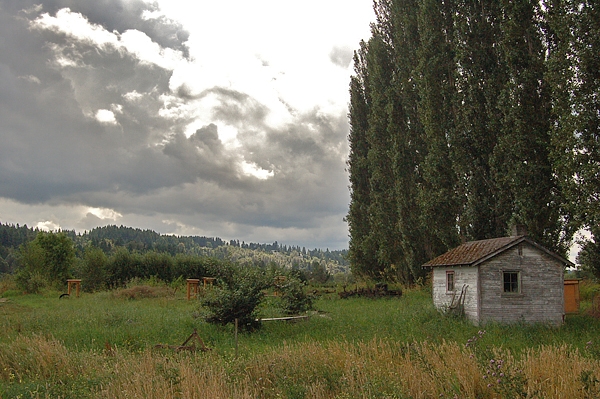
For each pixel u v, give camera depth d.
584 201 22.61
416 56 37.91
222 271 22.94
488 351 10.67
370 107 47.12
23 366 12.55
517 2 28.12
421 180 37.28
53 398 9.42
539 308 21.80
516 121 27.11
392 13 41.22
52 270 53.75
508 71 28.92
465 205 31.69
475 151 31.08
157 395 9.30
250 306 20.03
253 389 9.88
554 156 24.20
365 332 18.09
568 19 23.86
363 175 46.84
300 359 11.54
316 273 57.88
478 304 21.39
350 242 46.66
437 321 20.84
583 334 17.95
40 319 22.14
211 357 12.95
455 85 32.78
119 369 11.27
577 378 9.06
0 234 149.25
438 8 34.78
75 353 13.61
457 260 23.05
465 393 9.09
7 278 55.09
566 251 26.33
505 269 21.75
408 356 11.52
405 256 37.88
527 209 26.30
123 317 22.34
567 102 23.72
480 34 31.31
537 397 8.30
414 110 38.22
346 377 9.84
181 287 45.88
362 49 49.16
